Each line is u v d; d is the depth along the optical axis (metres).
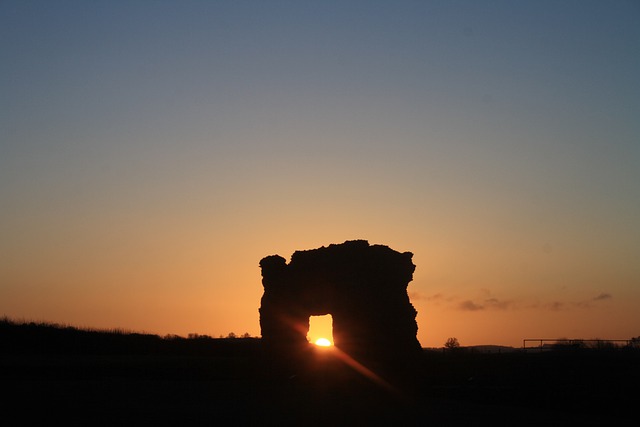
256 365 54.59
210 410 34.72
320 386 46.09
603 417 33.22
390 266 48.53
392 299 47.88
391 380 45.53
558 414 34.16
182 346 84.69
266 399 39.75
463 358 57.81
